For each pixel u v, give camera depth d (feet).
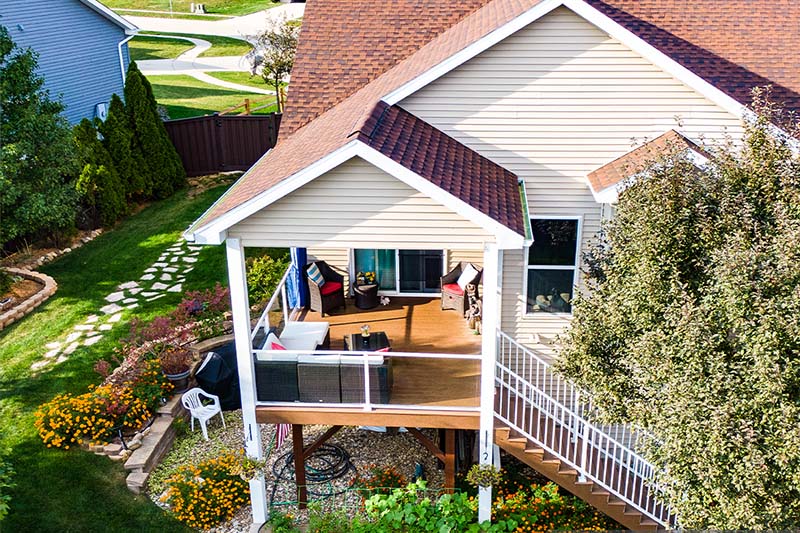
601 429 45.57
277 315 51.52
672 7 49.88
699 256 30.58
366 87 51.26
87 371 52.60
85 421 46.03
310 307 52.60
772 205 30.14
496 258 36.88
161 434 47.14
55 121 68.80
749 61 45.73
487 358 38.50
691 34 47.91
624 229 33.09
